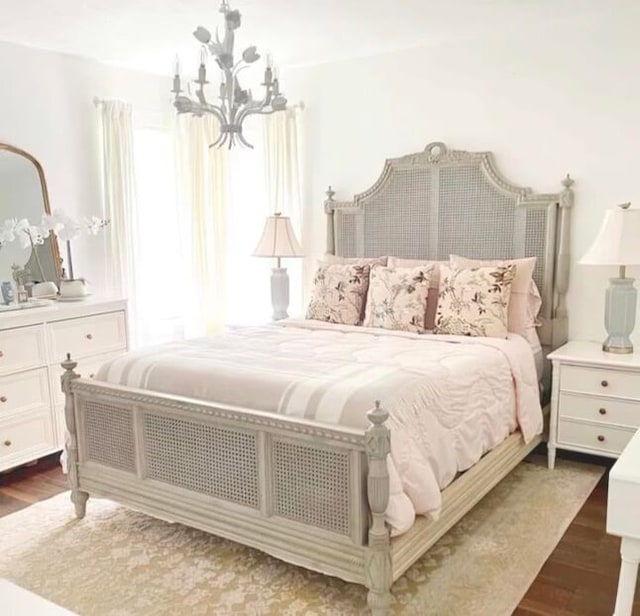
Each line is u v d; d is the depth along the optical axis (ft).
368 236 15.39
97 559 8.82
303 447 7.54
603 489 10.91
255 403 8.34
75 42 13.44
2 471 11.69
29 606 4.17
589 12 11.98
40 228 13.48
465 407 9.11
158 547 9.14
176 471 8.96
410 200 14.70
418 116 14.56
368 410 7.54
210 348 10.73
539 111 13.08
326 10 11.57
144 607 7.66
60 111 14.43
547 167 13.14
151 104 16.69
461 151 13.93
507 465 10.46
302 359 9.75
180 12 11.50
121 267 15.65
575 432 11.55
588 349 12.10
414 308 12.64
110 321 13.80
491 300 11.90
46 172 14.20
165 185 17.61
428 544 7.91
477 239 13.94
